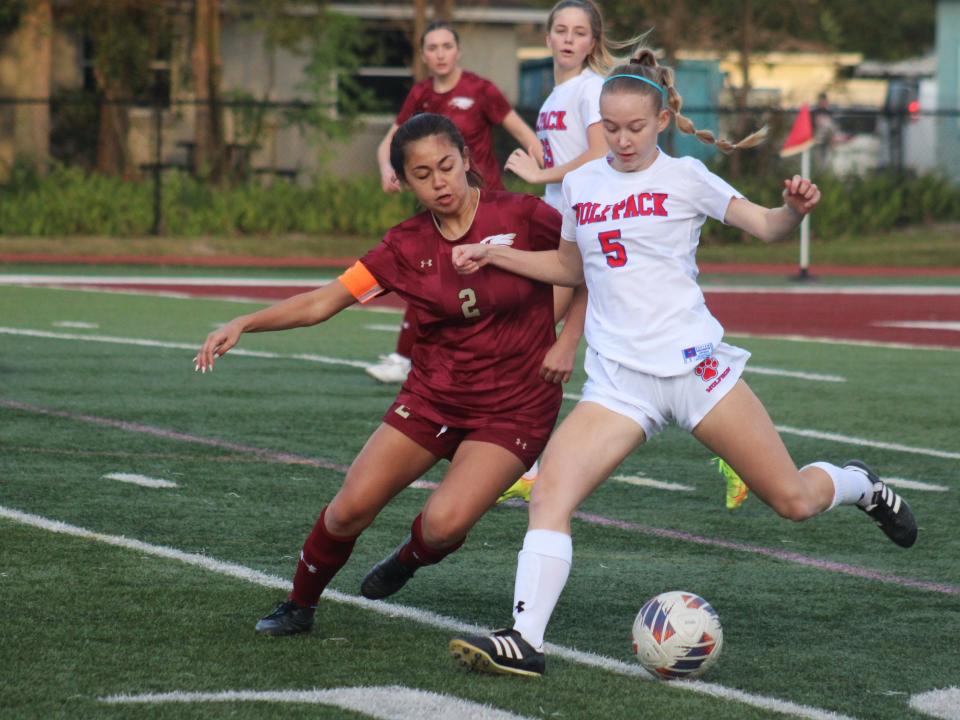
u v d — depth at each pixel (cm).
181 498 2638
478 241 1803
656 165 1777
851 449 3288
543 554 1689
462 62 12475
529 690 1622
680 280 1775
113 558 2191
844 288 8062
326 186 10888
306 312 1789
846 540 2445
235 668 1681
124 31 11294
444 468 3005
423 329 1806
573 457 1747
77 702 1547
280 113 11669
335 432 3366
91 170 11500
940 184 11638
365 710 1534
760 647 1825
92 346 4888
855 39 17450
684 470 3033
